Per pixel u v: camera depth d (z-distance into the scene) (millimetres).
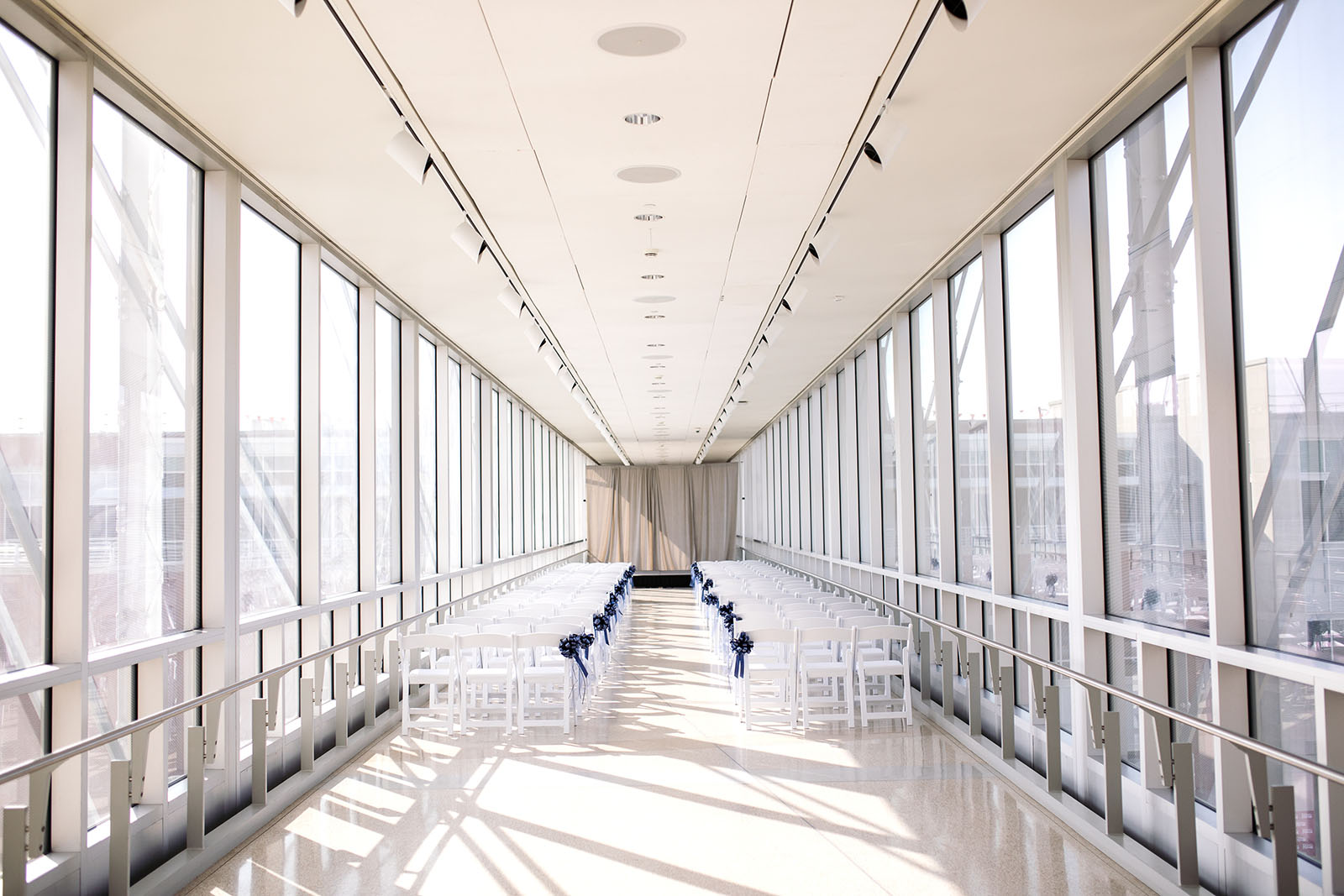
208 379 5828
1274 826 3645
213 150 5711
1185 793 4320
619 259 8297
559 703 8992
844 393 14414
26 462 4121
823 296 9945
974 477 8797
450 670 8266
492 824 5648
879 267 8883
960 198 6984
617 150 5871
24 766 3346
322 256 7930
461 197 6699
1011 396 7707
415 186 6449
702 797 6180
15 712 4012
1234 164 4504
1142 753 5367
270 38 4422
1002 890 4543
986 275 7781
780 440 21500
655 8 4223
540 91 5031
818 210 7121
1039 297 7035
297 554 7398
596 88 5016
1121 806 5016
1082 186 6098
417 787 6492
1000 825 5516
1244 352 4473
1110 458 5926
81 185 4352
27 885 3881
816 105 5270
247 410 6559
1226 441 4516
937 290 9430
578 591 13680
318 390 7551
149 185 5277
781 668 8570
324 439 8086
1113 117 5402
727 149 5879
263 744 5672
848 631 8258
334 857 5098
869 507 12344
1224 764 4492
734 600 11258
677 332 11430
